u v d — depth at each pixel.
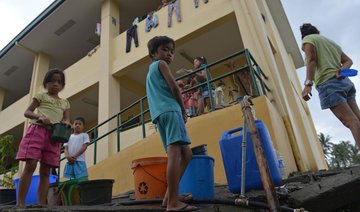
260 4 7.92
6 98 16.28
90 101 11.29
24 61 13.18
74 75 10.30
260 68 5.82
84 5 10.41
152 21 8.48
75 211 2.04
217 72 9.26
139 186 3.13
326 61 3.18
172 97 2.63
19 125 12.08
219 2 7.23
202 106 5.81
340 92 3.03
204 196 2.89
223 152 3.07
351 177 2.82
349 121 2.92
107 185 3.39
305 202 2.59
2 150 10.34
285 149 4.86
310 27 3.54
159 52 2.80
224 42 8.38
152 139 5.80
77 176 4.76
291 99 6.91
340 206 2.79
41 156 3.15
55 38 11.92
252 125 2.48
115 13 10.16
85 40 12.21
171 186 2.33
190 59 9.09
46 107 3.33
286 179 3.65
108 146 7.86
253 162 2.87
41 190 3.16
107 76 8.87
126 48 8.88
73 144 5.02
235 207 2.49
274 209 2.00
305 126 7.11
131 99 10.88
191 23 7.53
